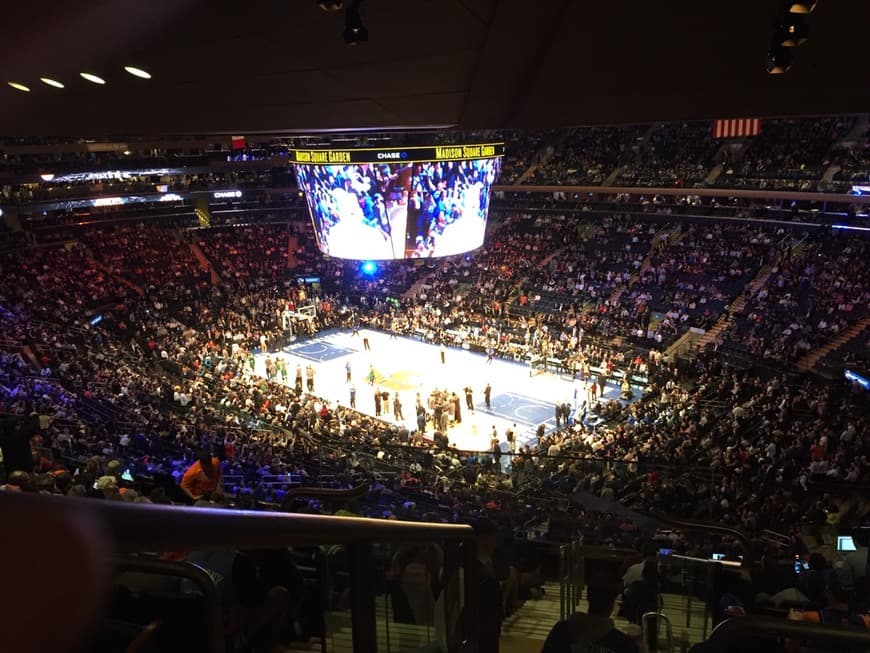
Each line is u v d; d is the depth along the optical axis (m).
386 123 8.46
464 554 4.59
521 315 40.44
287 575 4.34
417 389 33.28
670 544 10.37
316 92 7.10
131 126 10.08
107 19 4.74
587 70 5.40
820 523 12.64
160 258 46.22
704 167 43.53
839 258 34.75
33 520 0.56
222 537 1.43
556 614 7.89
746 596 7.32
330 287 47.81
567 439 23.42
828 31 4.13
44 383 22.52
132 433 18.59
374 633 2.74
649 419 24.67
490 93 6.49
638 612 6.75
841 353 28.44
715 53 4.67
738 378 27.19
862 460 17.89
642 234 44.78
